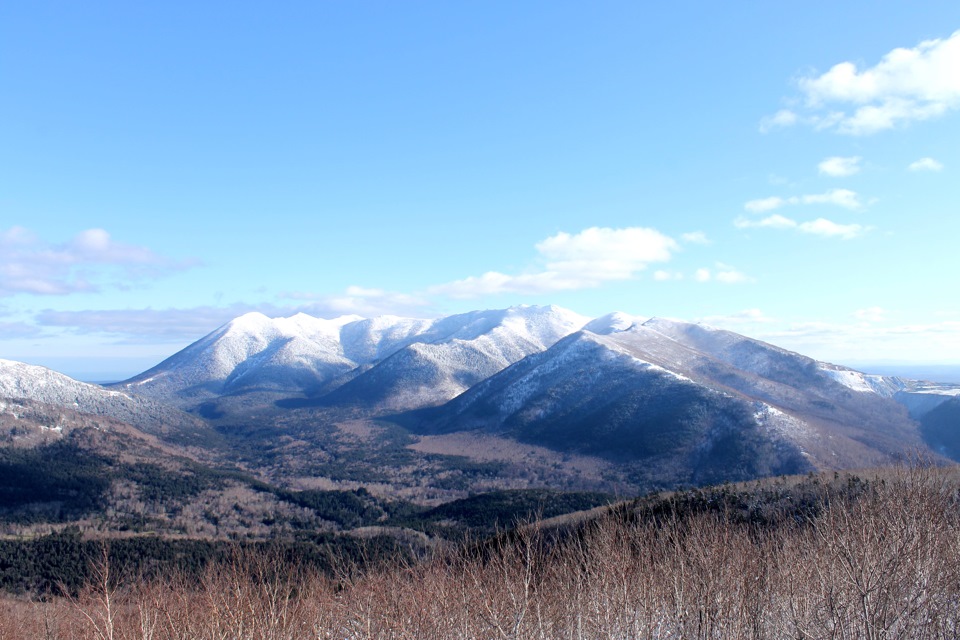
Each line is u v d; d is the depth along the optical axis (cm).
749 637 1742
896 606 1590
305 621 1936
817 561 1869
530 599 1933
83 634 1711
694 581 1909
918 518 1906
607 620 1858
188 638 1766
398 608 1914
